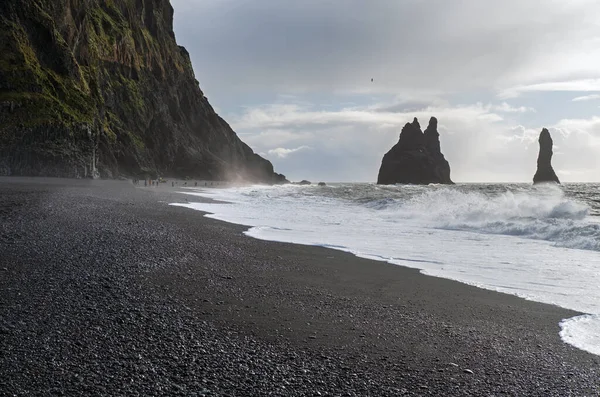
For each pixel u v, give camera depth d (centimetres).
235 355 634
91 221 1834
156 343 655
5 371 540
